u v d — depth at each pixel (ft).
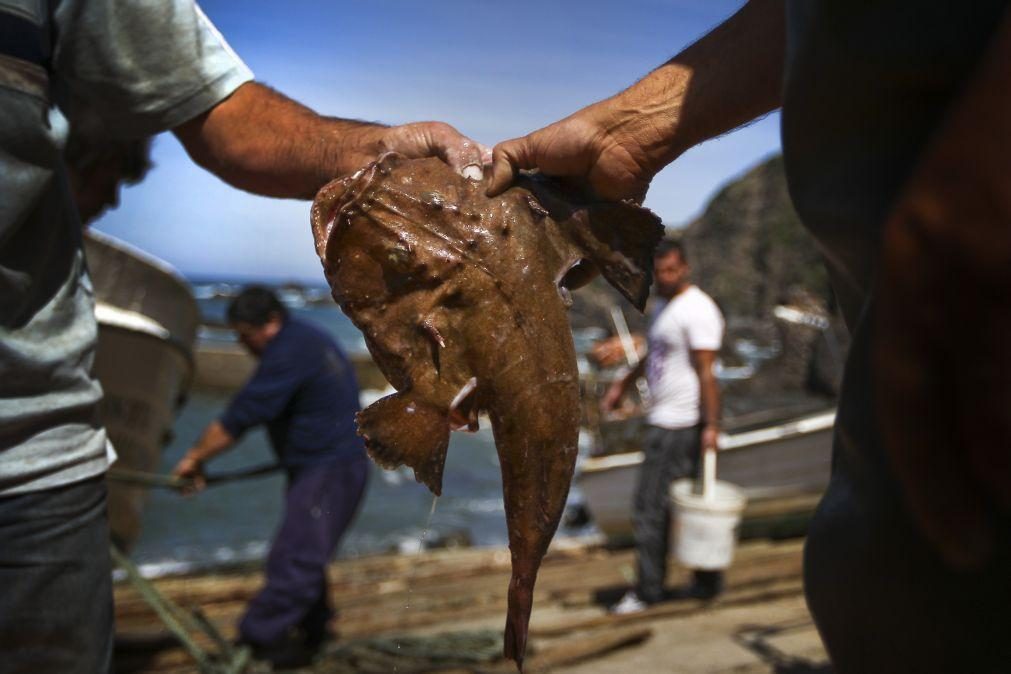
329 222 5.34
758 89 5.09
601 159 5.45
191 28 6.24
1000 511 2.79
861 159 3.32
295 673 15.64
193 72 6.26
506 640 5.20
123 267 17.63
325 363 16.61
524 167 5.61
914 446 2.26
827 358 56.85
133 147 11.64
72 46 6.00
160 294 18.45
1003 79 2.09
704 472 19.49
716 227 174.91
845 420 3.54
